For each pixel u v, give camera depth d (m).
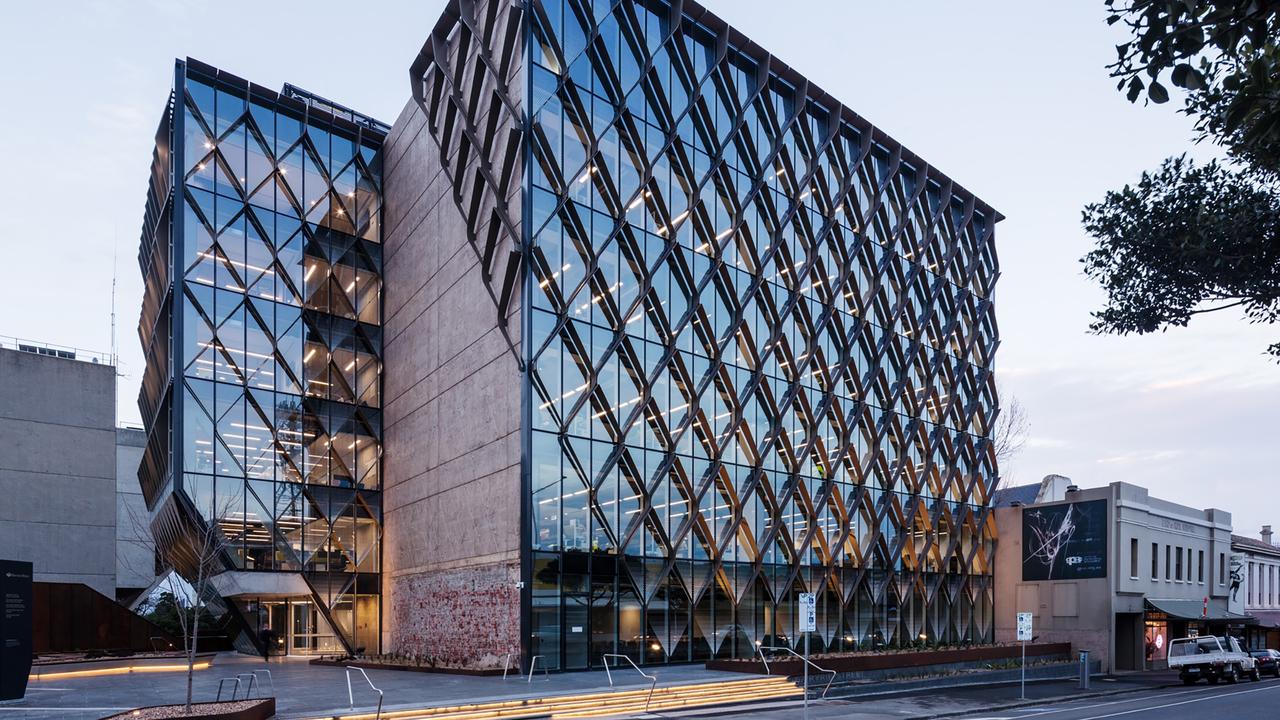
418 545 34.94
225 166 36.34
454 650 31.42
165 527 39.22
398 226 39.53
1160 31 6.24
